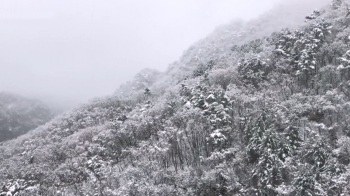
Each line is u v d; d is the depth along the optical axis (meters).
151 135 70.25
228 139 60.72
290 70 84.12
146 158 63.97
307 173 41.00
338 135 57.88
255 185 50.25
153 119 77.50
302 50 80.25
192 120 64.19
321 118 63.50
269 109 59.59
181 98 84.81
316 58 81.81
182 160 63.72
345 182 40.03
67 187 62.69
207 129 63.59
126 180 55.72
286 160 47.34
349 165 44.50
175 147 65.00
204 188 52.00
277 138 50.44
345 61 70.44
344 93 67.88
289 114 61.34
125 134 77.50
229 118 61.47
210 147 62.19
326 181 43.25
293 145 52.59
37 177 67.25
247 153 54.62
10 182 65.25
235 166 54.91
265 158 47.25
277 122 56.31
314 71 77.88
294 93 73.81
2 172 73.81
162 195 49.66
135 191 49.12
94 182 57.00
